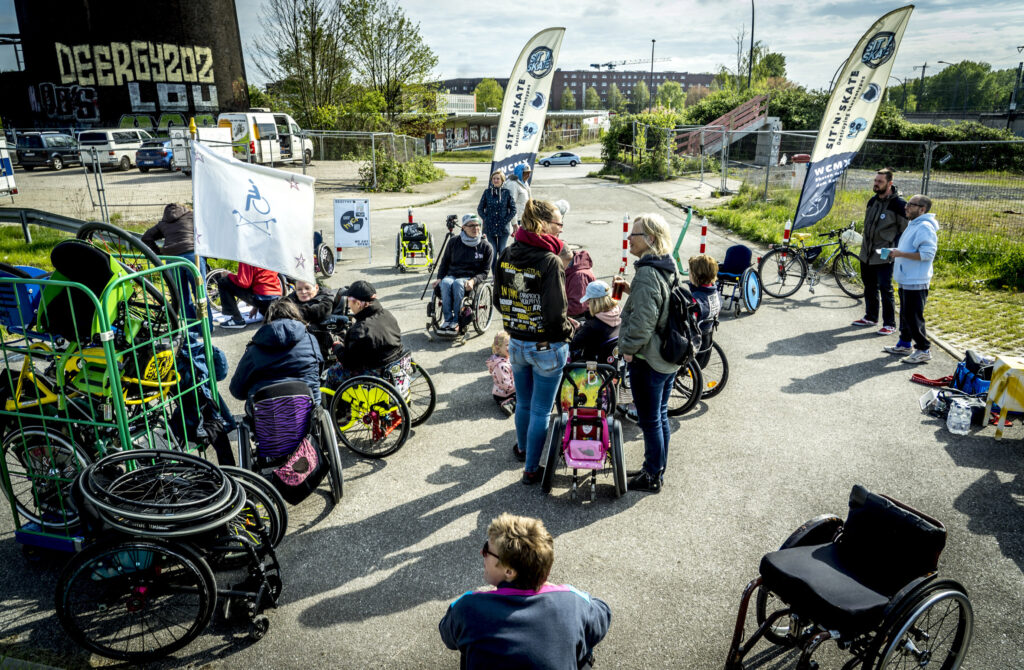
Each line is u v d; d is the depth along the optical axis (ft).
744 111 116.47
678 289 14.79
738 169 89.76
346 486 16.78
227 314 29.09
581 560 13.80
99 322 11.93
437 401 21.77
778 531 14.75
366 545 14.38
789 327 28.71
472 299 26.91
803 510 15.52
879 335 27.27
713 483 16.74
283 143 98.99
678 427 19.84
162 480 11.59
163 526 10.66
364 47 125.08
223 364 16.26
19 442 13.94
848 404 21.08
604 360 18.89
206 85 121.39
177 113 118.62
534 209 14.64
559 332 15.03
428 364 24.98
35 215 43.24
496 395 21.02
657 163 98.63
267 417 14.46
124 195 67.67
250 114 89.76
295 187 17.37
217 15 120.98
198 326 15.85
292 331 15.58
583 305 21.95
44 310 13.03
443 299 26.66
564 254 22.62
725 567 13.60
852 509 10.68
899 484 16.48
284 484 14.75
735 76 211.61
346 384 17.87
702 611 12.40
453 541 14.47
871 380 22.89
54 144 92.43
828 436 19.06
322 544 14.40
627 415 20.31
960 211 49.01
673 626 12.03
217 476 11.82
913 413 20.34
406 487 16.67
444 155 201.87
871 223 26.68
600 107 613.52
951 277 35.68
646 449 16.07
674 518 15.26
